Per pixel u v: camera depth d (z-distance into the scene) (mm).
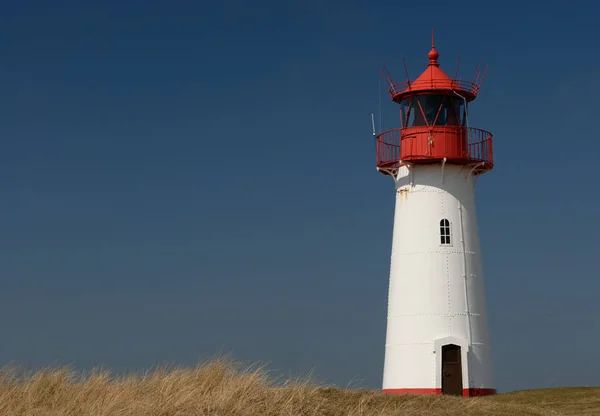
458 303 35594
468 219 36625
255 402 18656
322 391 21031
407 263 36188
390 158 36938
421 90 36062
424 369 35094
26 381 19000
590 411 27516
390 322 36531
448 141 35875
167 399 17797
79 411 17109
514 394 32031
